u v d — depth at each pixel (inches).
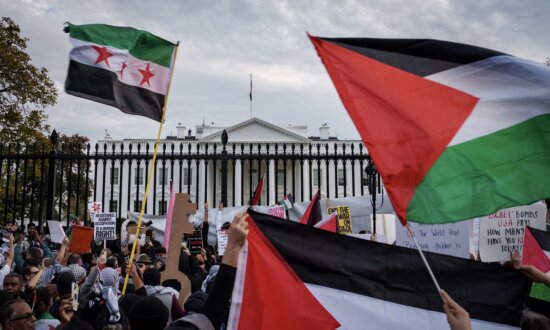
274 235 133.9
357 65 136.6
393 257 135.5
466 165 130.8
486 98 135.3
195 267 332.5
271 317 128.0
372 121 133.9
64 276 202.4
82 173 1031.6
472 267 135.7
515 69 133.9
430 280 134.4
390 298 132.3
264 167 1657.2
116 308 183.6
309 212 307.0
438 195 129.6
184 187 1567.4
